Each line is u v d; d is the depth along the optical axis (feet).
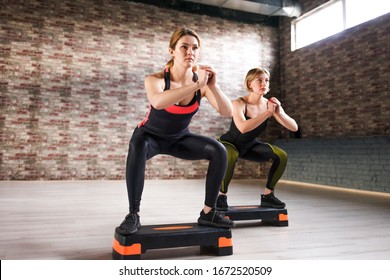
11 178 20.01
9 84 20.30
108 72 22.47
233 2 23.02
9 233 7.54
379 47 19.12
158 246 5.64
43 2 21.31
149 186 18.88
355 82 20.54
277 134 26.68
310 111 24.07
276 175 8.95
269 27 27.27
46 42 21.21
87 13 22.24
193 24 24.85
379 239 7.30
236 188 18.71
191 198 13.93
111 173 22.07
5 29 20.43
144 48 23.45
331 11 22.80
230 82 25.54
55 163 20.92
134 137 5.97
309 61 24.27
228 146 8.69
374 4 19.79
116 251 5.73
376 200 14.26
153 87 5.64
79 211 10.53
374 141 18.03
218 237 6.03
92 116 21.90
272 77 27.02
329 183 20.66
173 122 5.88
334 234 7.77
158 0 24.06
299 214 10.53
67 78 21.50
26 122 20.48
